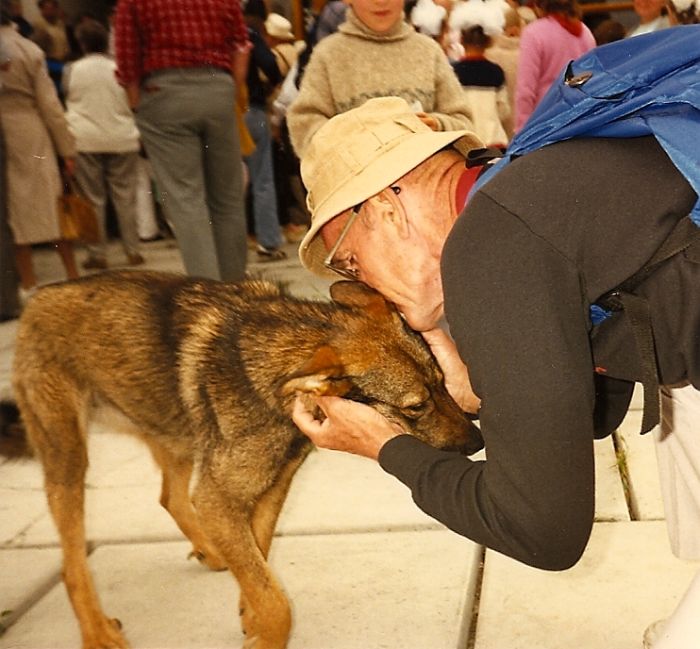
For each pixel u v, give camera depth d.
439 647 2.52
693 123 1.48
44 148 6.88
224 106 5.35
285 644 2.52
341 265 2.17
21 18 9.48
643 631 2.53
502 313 1.46
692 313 1.50
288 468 2.64
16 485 3.83
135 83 5.24
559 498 1.50
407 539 3.12
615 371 1.66
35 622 2.81
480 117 6.19
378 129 1.97
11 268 6.70
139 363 2.77
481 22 6.13
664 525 3.10
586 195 1.48
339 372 2.38
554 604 2.68
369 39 4.30
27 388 2.89
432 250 1.92
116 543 3.29
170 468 3.02
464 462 1.73
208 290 2.81
